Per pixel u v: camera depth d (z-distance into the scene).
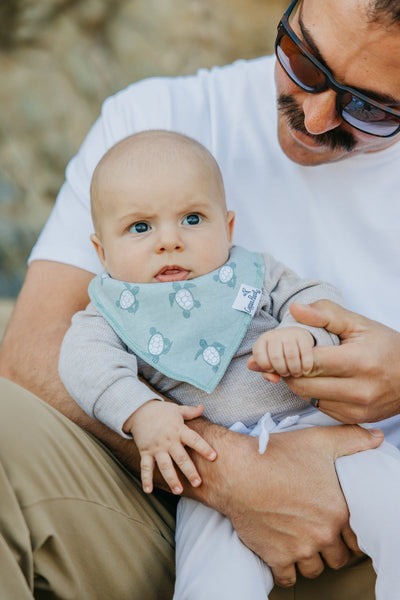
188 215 1.79
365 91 1.76
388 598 1.53
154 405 1.64
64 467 1.53
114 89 5.45
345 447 1.67
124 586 1.60
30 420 1.53
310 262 2.09
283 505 1.61
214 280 1.79
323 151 1.94
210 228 1.80
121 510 1.63
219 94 2.26
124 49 5.47
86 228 2.15
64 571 1.51
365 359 1.62
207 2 5.62
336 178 2.07
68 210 2.20
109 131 2.26
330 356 1.60
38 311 2.05
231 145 2.19
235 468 1.62
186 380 1.73
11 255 5.08
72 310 2.06
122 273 1.79
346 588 1.76
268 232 2.11
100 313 1.80
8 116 5.29
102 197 1.80
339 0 1.70
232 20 5.64
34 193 5.24
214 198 1.82
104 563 1.57
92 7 5.46
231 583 1.55
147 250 1.76
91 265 2.11
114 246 1.80
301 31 1.78
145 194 1.75
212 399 1.76
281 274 1.91
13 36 5.36
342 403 1.66
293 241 2.10
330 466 1.64
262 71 2.26
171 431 1.61
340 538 1.65
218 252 1.81
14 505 1.41
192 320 1.76
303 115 1.88
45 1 5.39
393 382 1.65
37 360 1.93
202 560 1.60
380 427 1.98
